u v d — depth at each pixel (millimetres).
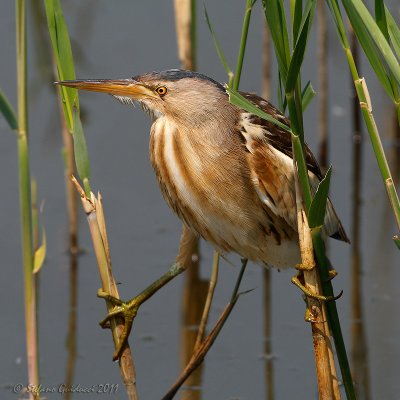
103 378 8984
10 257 11094
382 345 9508
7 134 13305
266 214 7156
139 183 12703
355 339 9641
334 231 7688
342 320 9977
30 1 13148
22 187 6891
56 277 10867
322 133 13094
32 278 7074
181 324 10016
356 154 13500
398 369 9125
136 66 14273
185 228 7309
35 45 13320
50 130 13391
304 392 8781
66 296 10492
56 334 9750
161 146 7164
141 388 8820
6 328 9766
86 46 14633
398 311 10070
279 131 7188
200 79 7055
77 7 14805
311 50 14562
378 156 6129
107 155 13234
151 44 14773
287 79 5777
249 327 9961
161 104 7086
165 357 9375
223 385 8898
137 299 6871
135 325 9992
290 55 5863
